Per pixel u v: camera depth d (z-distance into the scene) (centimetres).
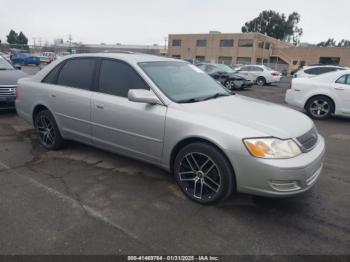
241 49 5269
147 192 342
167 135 326
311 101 805
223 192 300
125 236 262
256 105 364
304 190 287
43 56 3500
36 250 241
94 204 313
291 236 269
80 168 404
